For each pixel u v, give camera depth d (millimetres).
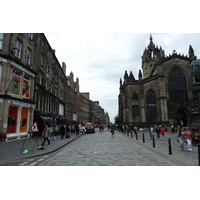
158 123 42438
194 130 16500
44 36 26938
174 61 45312
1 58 15828
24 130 19750
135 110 45094
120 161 8070
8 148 11914
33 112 21641
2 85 15844
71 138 21828
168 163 7633
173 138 20766
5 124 15641
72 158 8984
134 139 20672
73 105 60250
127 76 47969
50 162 8039
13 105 17438
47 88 28922
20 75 18812
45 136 13820
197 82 17312
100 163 7676
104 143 16438
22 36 19125
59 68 38562
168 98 43531
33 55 21828
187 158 8734
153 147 13016
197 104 16922
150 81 45156
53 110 32531
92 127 38031
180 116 42594
